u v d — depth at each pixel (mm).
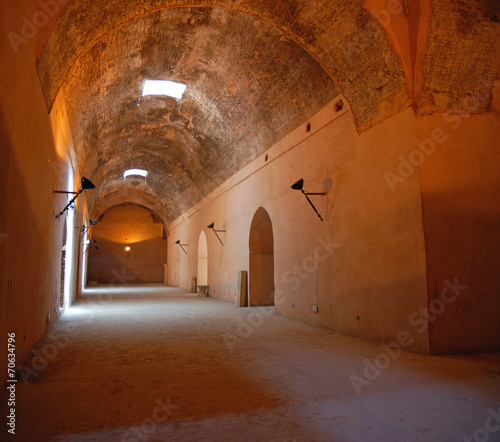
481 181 6555
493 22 6289
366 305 7316
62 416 3500
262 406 3768
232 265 15078
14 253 4254
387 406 3762
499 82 6762
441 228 6242
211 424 3318
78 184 14328
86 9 5527
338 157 8383
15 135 4055
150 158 20047
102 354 6102
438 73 6453
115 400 3941
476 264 6312
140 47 9602
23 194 4613
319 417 3480
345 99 7828
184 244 25109
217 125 13539
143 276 33875
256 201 12797
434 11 6125
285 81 9562
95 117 12094
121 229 33812
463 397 4020
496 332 6258
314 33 7371
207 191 18719
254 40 9078
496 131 6785
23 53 4238
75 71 8141
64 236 10672
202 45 9961
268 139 11766
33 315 5789
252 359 5770
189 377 4816
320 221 8984
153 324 9391
